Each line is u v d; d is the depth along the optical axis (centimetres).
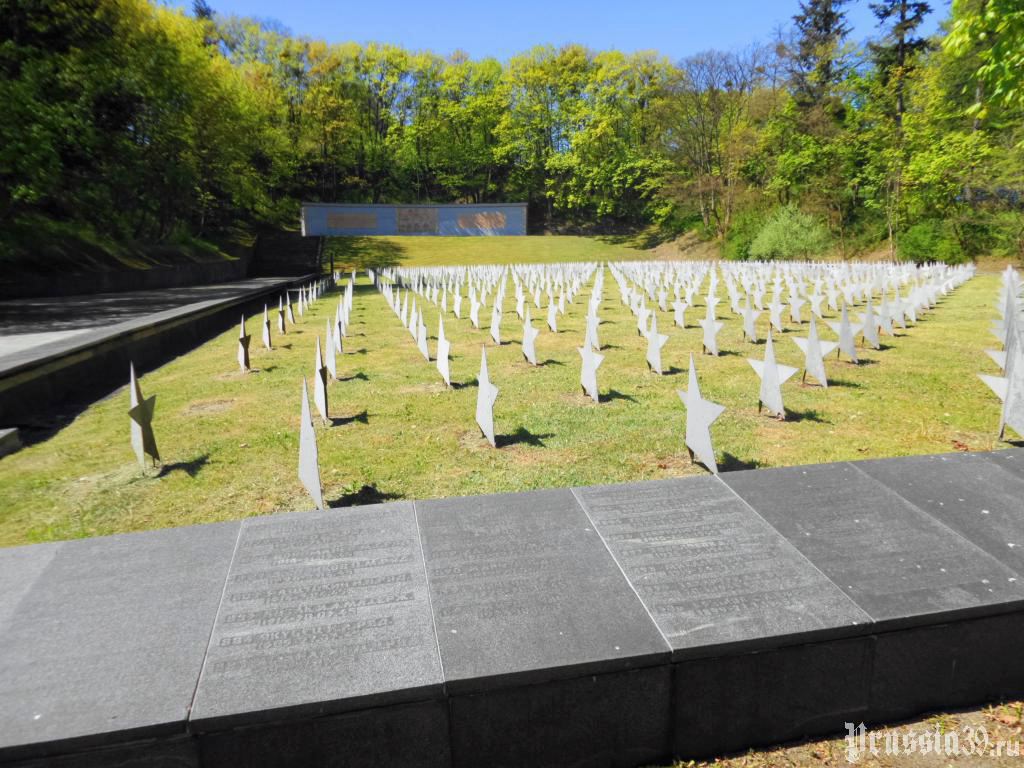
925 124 3806
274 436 736
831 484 441
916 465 475
